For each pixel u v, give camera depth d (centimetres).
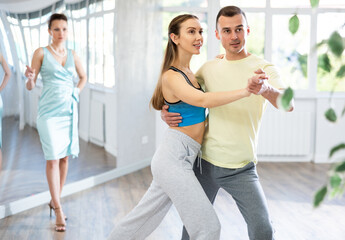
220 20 214
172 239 335
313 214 395
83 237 338
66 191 457
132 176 541
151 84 592
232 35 211
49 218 381
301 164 604
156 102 237
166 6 606
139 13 555
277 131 612
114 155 534
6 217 383
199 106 206
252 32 613
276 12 604
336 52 65
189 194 215
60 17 361
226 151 221
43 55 355
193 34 220
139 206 240
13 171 387
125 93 544
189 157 223
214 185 240
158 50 601
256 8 605
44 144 353
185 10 607
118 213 398
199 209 213
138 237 241
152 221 239
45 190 427
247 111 217
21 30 379
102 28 479
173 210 408
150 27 580
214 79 226
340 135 608
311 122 614
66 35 367
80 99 455
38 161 414
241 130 218
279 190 478
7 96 372
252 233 215
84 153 478
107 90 504
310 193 464
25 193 404
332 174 65
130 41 543
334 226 363
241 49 215
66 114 366
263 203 216
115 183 507
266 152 618
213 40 614
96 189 481
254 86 178
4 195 381
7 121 375
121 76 532
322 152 612
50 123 354
